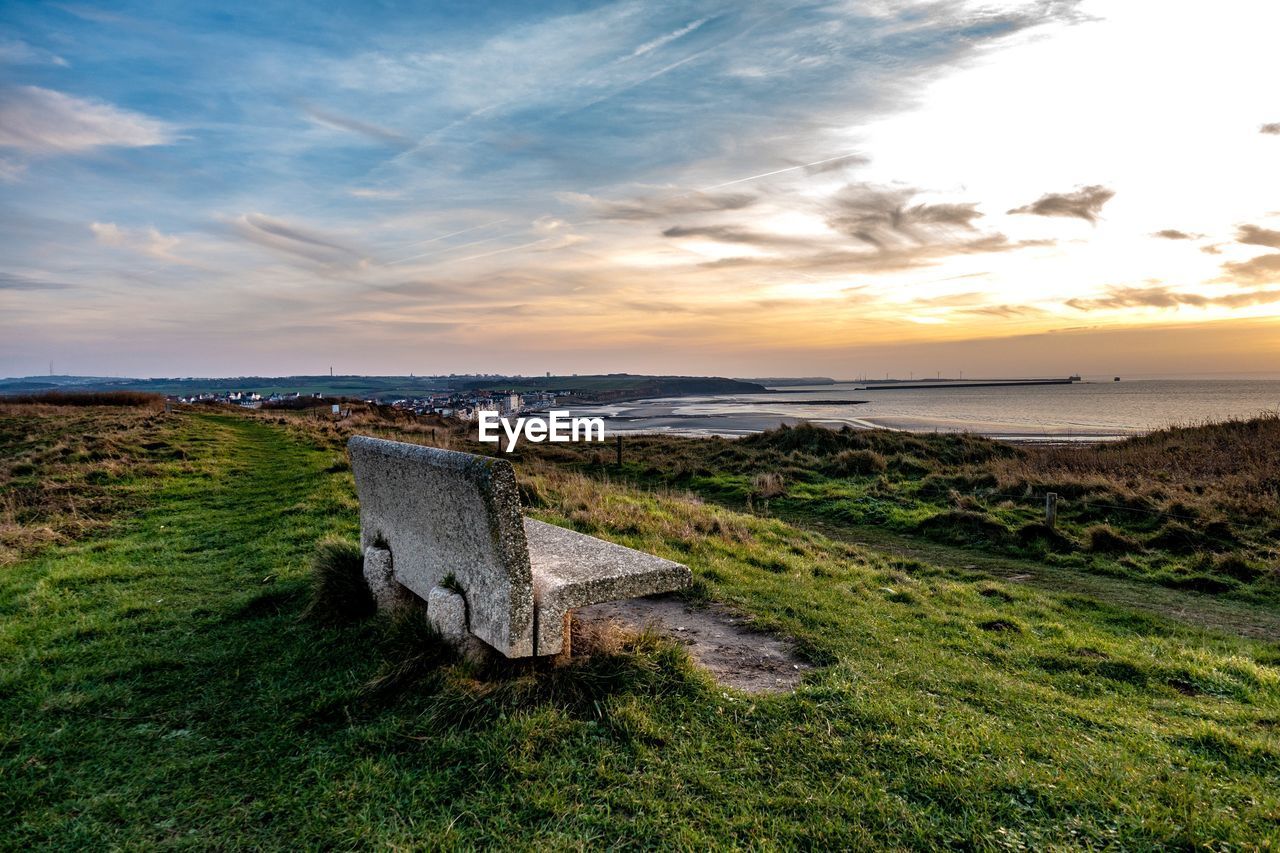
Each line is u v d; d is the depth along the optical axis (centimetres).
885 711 394
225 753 337
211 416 3475
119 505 1040
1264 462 1734
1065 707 455
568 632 426
